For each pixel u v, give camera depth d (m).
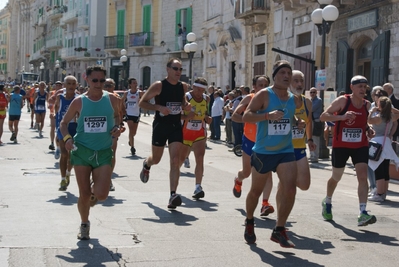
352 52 23.06
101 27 58.97
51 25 75.88
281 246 6.86
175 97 9.43
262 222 8.55
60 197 10.17
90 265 6.28
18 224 8.07
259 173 6.92
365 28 21.72
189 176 13.23
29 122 30.88
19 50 102.50
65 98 11.06
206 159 17.47
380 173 10.61
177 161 9.38
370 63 22.41
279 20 29.16
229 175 13.70
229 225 8.29
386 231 8.16
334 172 8.61
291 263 6.51
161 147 9.68
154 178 12.70
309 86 25.86
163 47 45.81
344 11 23.08
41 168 13.98
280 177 6.83
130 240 7.36
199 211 9.21
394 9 20.05
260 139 6.91
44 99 22.64
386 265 6.52
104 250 6.87
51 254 6.66
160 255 6.72
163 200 10.08
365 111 8.48
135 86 17.34
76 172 7.13
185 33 42.84
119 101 7.46
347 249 7.16
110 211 9.07
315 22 16.91
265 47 30.91
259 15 30.47
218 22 36.81
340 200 10.52
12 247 6.90
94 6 58.66
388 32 20.30
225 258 6.65
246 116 6.74
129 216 8.73
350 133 8.42
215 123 23.55
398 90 19.86
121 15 51.12
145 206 9.52
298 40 27.41
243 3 31.89
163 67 46.12
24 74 75.62
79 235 7.34
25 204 9.50
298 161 8.05
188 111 9.59
